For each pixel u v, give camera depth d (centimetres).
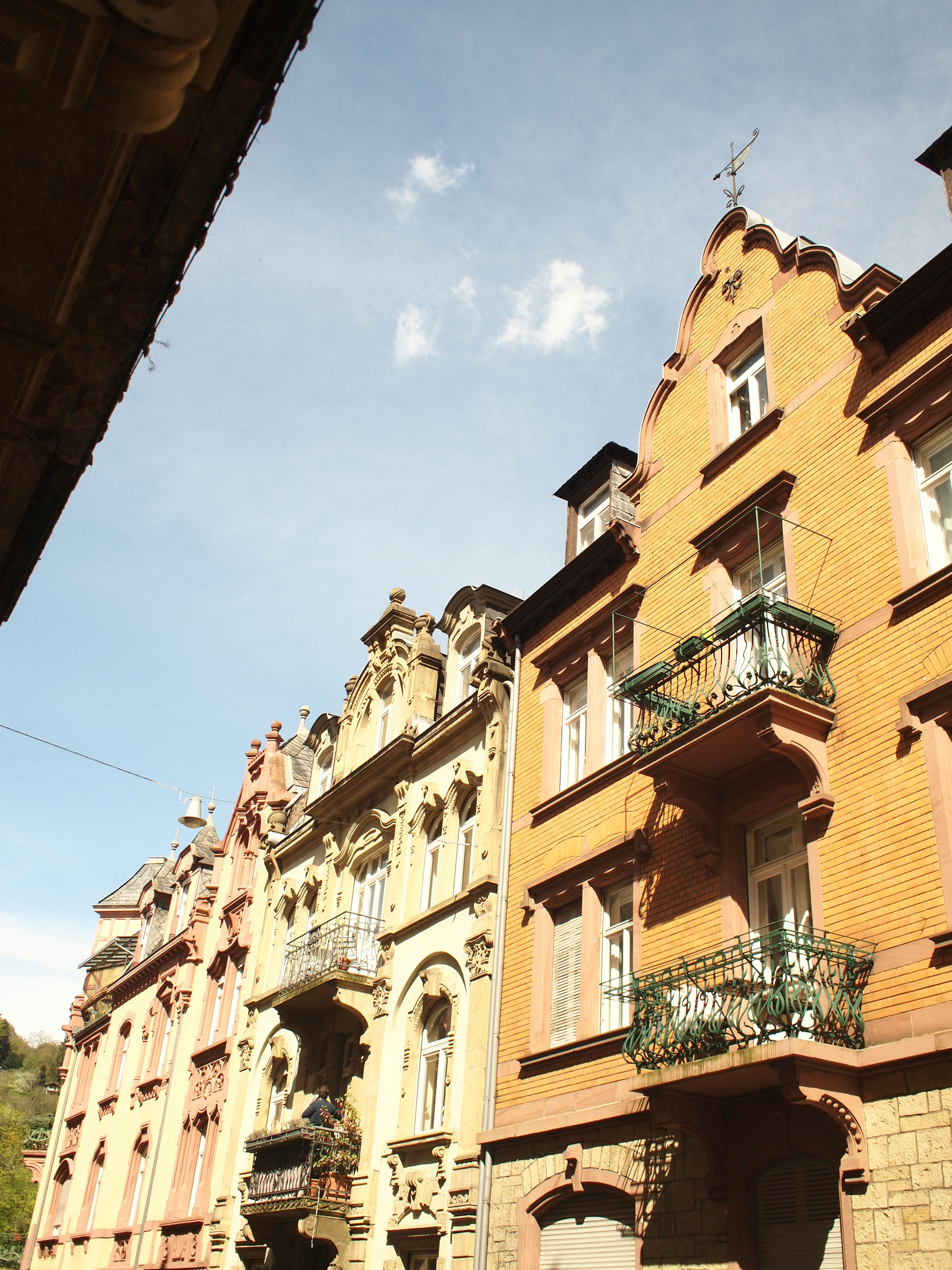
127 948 4853
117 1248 3027
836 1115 973
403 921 2011
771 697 1162
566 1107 1389
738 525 1468
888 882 1059
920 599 1147
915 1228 905
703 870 1309
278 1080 2455
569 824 1620
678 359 1759
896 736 1114
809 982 1020
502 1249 1410
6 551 758
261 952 2752
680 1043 1095
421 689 2356
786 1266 1029
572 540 1970
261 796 3197
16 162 555
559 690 1809
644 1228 1191
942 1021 952
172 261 631
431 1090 1803
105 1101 3650
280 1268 2017
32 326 607
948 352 1214
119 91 512
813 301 1491
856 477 1297
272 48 577
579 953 1516
